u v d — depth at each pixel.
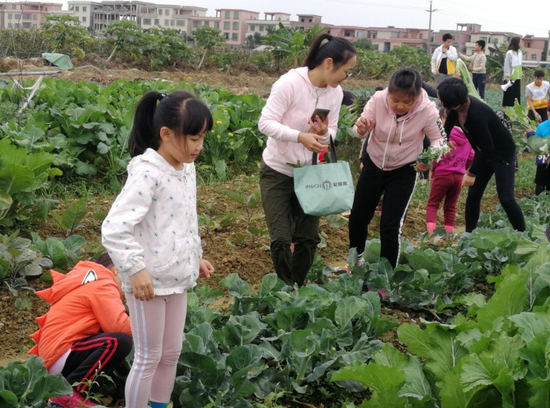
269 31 38.06
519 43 18.97
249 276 6.80
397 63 44.28
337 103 5.45
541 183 10.10
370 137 5.84
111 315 3.96
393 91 5.38
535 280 4.38
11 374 3.60
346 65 5.18
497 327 3.73
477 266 6.41
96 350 3.85
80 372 3.83
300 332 4.33
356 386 4.39
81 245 6.26
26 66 23.59
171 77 30.05
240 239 7.27
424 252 6.36
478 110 6.98
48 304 5.58
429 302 5.80
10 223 6.77
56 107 9.96
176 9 130.50
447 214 8.33
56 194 8.70
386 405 3.36
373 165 5.87
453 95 6.73
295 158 5.41
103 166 9.39
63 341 3.90
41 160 6.87
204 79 30.48
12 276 5.66
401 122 5.59
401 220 5.87
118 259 3.22
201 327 4.26
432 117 5.65
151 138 3.47
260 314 5.04
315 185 5.22
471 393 3.28
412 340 3.80
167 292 3.43
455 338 3.79
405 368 3.70
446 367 3.69
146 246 3.38
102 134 9.25
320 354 4.44
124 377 4.14
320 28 33.72
